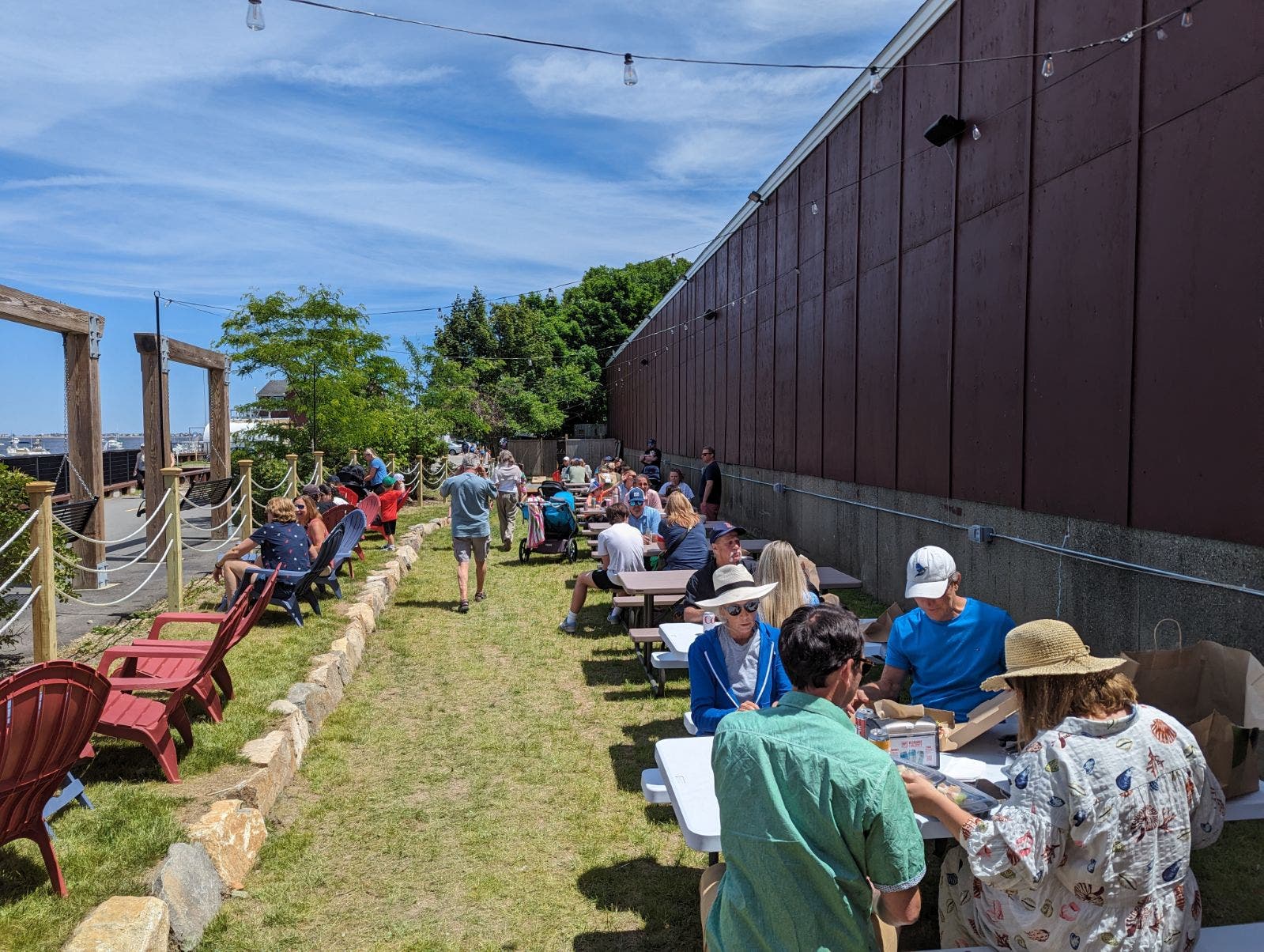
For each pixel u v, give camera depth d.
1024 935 2.38
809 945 1.93
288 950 3.53
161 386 11.91
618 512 9.61
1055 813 2.22
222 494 14.01
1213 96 5.02
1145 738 2.27
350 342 19.12
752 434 16.14
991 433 7.64
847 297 11.30
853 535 11.08
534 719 6.46
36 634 5.75
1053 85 6.68
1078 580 6.33
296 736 5.47
